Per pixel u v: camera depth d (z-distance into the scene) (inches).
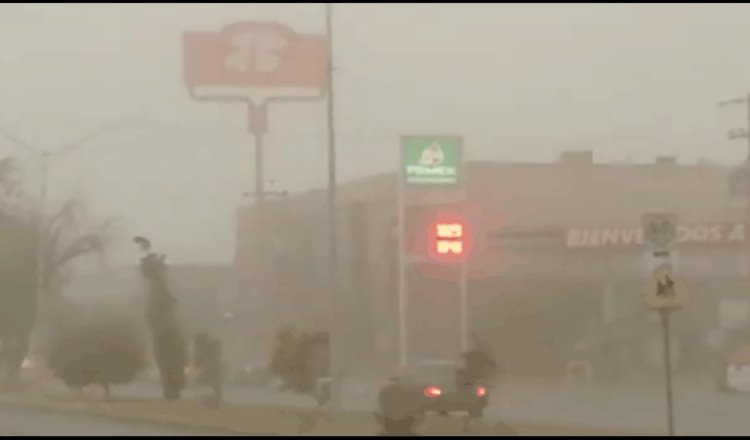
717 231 3722.9
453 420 2076.8
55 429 2573.8
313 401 3073.3
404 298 3144.7
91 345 3683.6
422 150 3304.6
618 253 3523.6
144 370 3730.3
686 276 3597.4
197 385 3444.9
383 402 2082.9
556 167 3690.9
